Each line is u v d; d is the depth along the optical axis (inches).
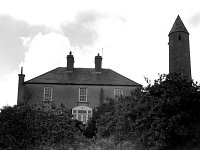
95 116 1212.5
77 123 1113.4
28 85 1585.9
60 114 577.3
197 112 463.2
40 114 522.9
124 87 1604.3
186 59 1911.9
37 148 493.4
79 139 610.9
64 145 544.7
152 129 463.2
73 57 1678.2
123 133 637.3
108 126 812.6
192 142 438.6
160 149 446.0
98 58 1686.8
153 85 525.3
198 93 473.7
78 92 1600.6
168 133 446.6
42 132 511.2
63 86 1601.9
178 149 445.1
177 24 1959.9
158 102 478.6
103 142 760.3
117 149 636.1
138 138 519.5
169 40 1979.6
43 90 1584.6
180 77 502.0
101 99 1583.4
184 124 453.4
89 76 1648.6
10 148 466.0
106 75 1662.2
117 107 789.2
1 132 470.9
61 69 1684.3
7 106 496.1
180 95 468.4
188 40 1951.3
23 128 485.7
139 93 615.2
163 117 462.9
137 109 541.6
